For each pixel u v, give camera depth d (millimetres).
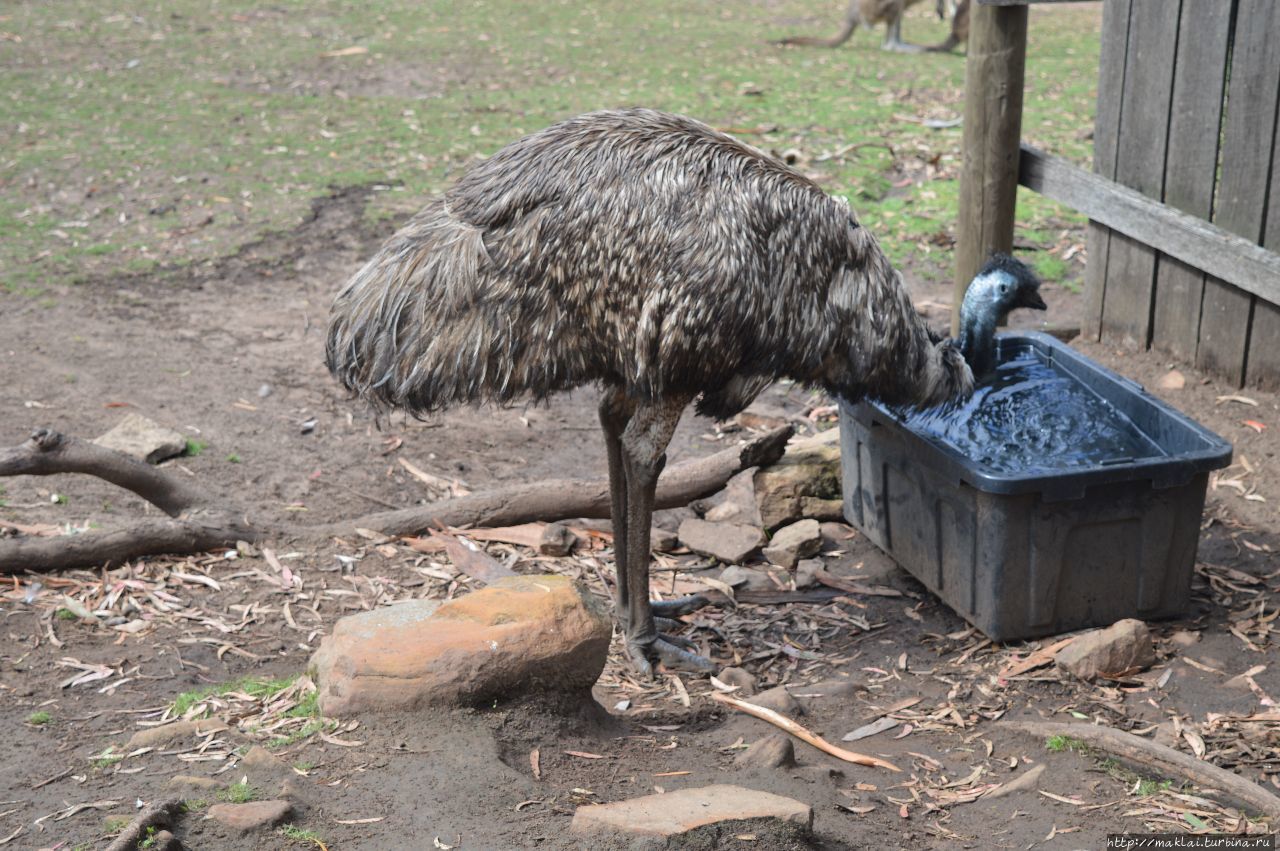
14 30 13234
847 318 3828
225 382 6465
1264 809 3246
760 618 4656
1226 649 4254
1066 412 4824
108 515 5219
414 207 8719
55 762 3342
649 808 2918
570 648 3496
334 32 13680
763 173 3723
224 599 4555
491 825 2947
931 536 4562
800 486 5250
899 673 4242
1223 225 5766
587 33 13922
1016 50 5965
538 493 5176
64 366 6473
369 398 3883
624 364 3711
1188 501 4305
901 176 9281
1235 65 5586
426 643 3445
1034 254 7883
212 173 9281
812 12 15734
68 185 8984
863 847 3039
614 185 3611
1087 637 4164
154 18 14039
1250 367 5887
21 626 4270
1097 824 3232
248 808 2930
